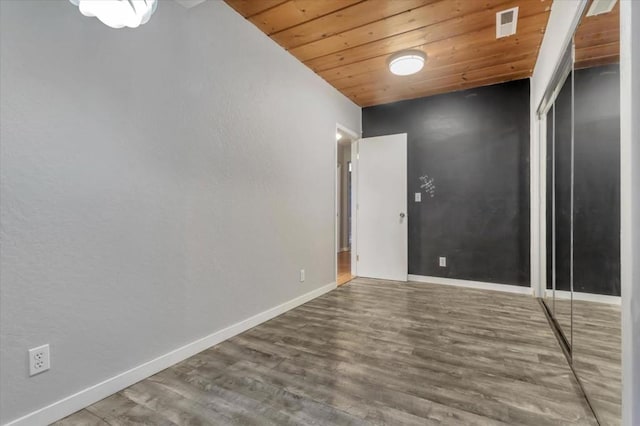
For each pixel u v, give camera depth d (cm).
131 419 147
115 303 169
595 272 166
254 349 218
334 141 380
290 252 304
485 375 181
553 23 228
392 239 422
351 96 406
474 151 380
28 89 137
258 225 265
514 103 358
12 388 134
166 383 177
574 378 176
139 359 180
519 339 229
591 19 160
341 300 331
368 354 209
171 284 197
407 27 256
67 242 150
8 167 132
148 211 184
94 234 160
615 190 138
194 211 211
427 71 334
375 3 226
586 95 178
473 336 235
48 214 144
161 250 192
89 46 157
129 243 175
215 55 224
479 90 377
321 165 355
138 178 179
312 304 318
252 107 257
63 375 149
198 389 171
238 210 245
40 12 141
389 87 378
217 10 226
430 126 404
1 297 131
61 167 148
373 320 271
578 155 193
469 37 270
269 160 276
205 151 218
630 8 98
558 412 149
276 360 202
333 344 224
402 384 173
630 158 100
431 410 151
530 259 352
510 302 318
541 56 284
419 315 282
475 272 380
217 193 228
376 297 341
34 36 139
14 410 134
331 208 375
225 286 234
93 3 103
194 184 211
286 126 297
